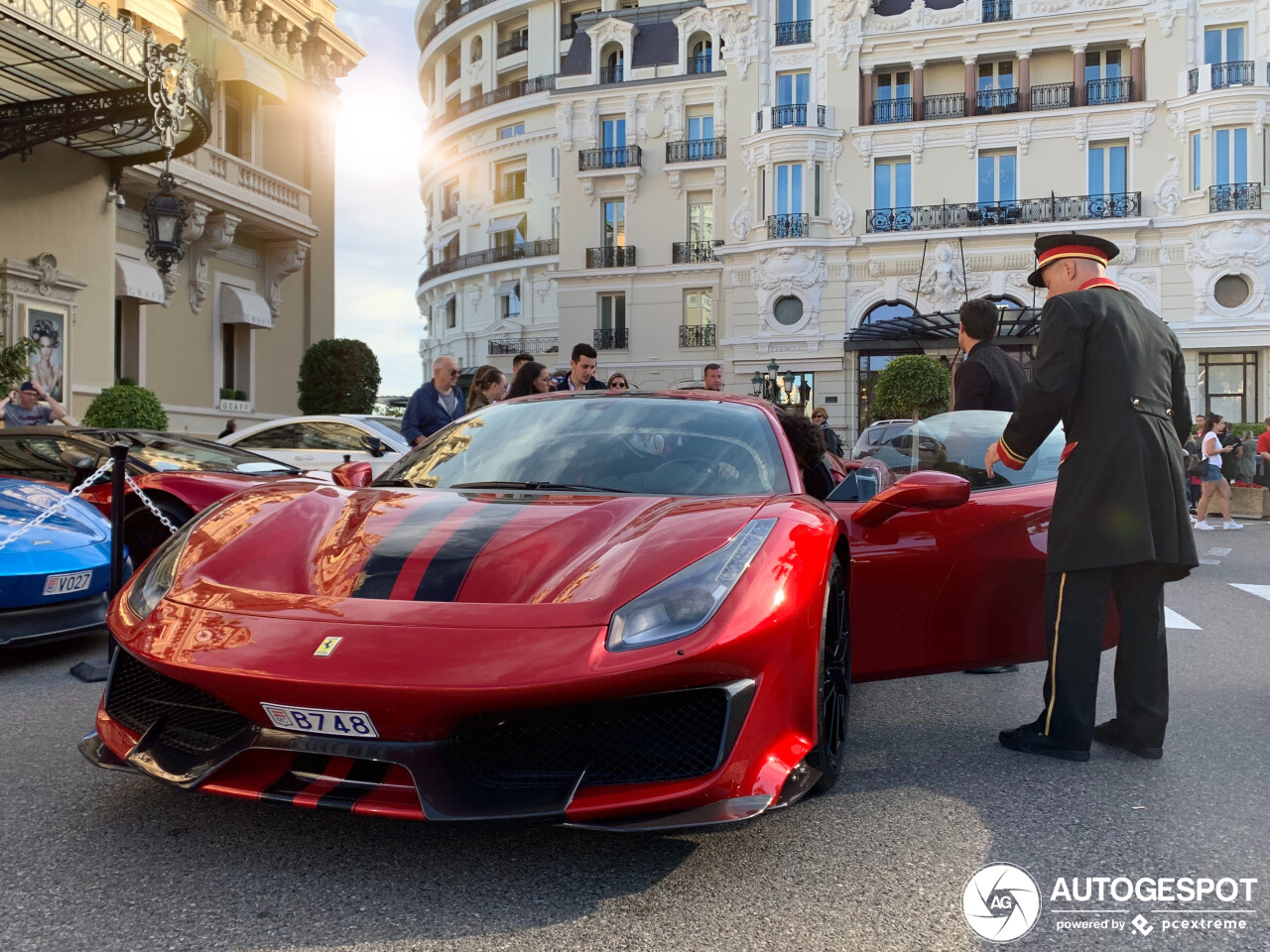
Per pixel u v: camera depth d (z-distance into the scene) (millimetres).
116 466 4066
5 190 12109
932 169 29000
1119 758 3010
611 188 34031
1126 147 27891
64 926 1820
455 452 3219
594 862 2139
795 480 2852
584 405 3402
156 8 15180
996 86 29344
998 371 4355
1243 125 26500
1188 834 2361
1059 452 3508
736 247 30156
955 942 1806
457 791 1918
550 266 44938
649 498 2635
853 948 1776
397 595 2109
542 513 2480
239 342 18375
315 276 20109
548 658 1905
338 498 2762
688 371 33188
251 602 2172
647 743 2035
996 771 2863
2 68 10695
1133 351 2900
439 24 52906
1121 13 27672
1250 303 26422
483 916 1874
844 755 2988
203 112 12094
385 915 1872
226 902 1921
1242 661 4527
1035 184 28266
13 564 3990
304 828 2299
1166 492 2865
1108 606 3271
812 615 2244
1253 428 23719
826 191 29609
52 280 12344
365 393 18641
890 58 29391
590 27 35375
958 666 3178
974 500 3256
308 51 19500
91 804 2457
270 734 1997
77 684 3898
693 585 2096
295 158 19328
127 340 15664
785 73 30359
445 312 52406
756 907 1930
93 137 12617
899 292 29047
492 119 47625
